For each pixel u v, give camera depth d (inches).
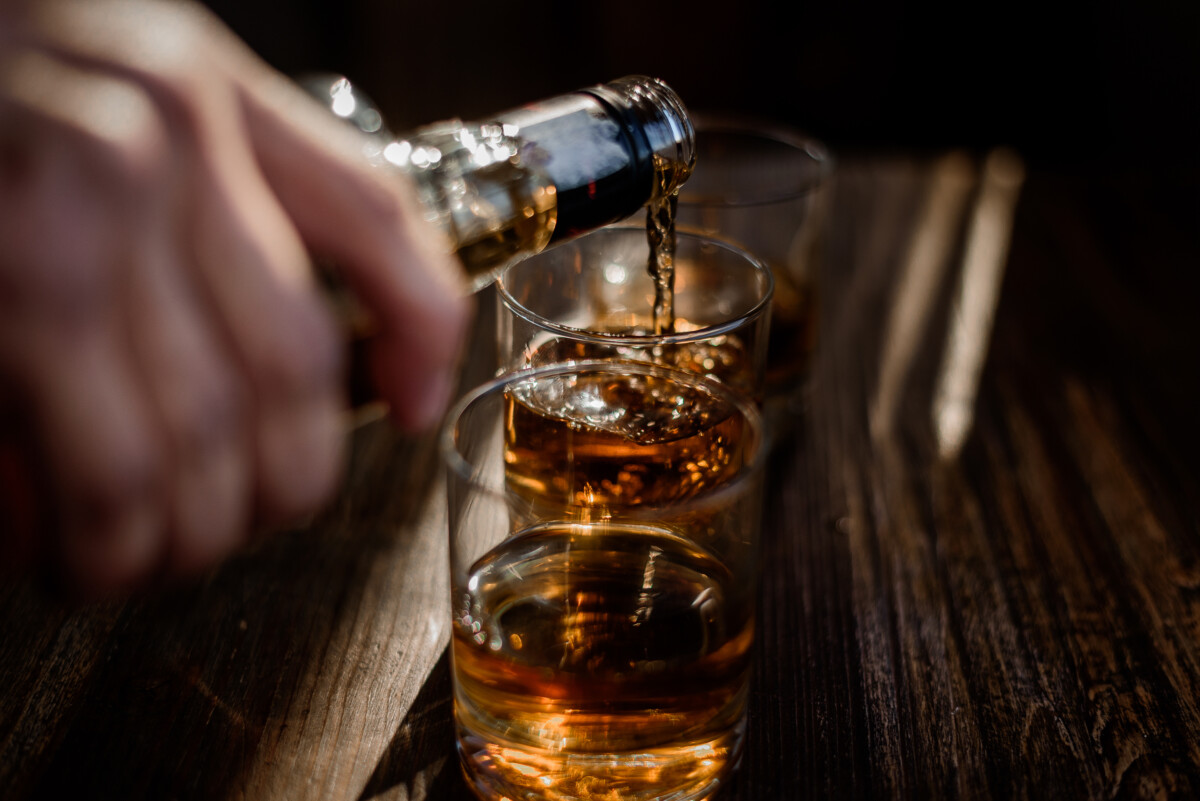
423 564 18.8
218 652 17.2
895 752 16.1
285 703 16.5
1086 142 59.9
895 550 19.4
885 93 62.7
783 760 16.0
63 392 11.2
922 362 23.9
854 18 61.3
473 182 15.7
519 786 14.9
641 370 15.7
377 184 12.7
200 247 11.7
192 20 12.3
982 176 31.4
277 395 12.0
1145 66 61.4
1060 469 21.2
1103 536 19.7
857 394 23.0
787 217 21.8
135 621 17.6
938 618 18.2
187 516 12.0
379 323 13.0
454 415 14.6
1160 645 17.8
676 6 61.2
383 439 21.5
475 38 62.6
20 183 11.0
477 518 14.2
